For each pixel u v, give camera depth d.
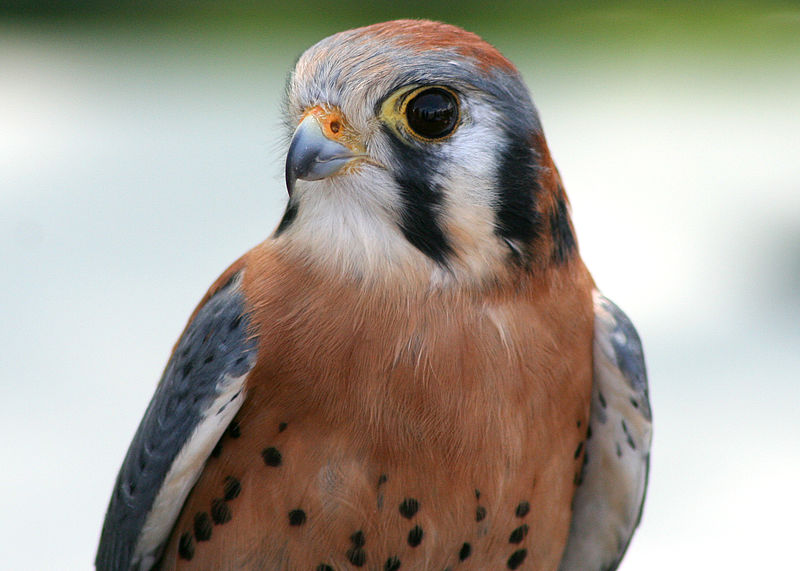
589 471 1.22
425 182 1.19
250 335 1.19
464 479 1.19
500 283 1.19
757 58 3.18
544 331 1.19
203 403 1.19
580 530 1.22
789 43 3.17
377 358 1.19
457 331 1.19
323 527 1.19
